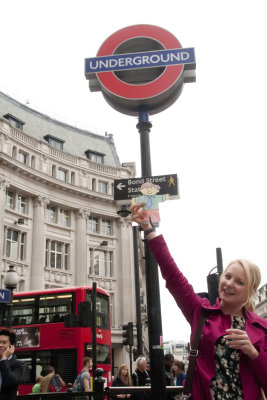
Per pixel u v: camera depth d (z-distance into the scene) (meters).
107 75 7.23
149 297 5.88
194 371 2.34
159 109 7.32
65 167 40.09
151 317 5.78
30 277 34.34
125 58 7.29
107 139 49.44
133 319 39.94
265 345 2.26
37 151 37.56
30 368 15.56
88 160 42.16
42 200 36.78
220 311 2.44
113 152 48.59
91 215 41.12
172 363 10.17
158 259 2.59
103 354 16.48
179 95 7.37
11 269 12.54
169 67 7.16
